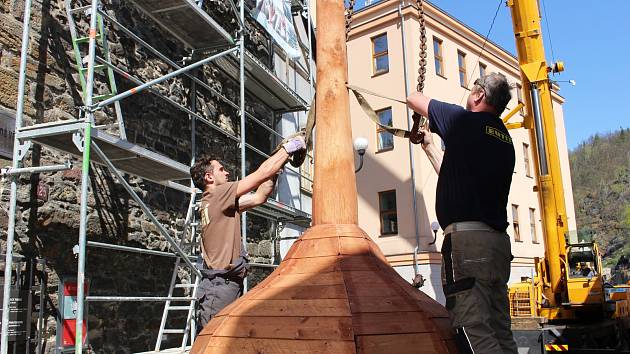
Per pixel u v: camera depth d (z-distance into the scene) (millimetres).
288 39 10805
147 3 7480
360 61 23234
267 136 11414
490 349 2275
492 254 2385
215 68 9625
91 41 5812
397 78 22219
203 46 8898
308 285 2541
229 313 2588
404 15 22328
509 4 10250
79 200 6352
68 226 6164
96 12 5953
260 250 10641
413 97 2816
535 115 9914
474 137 2521
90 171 6582
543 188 9844
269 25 10047
